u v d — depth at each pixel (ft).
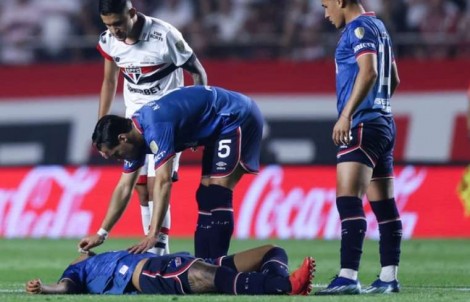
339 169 92.07
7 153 203.62
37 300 84.74
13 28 244.63
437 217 187.62
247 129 98.37
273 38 226.38
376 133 91.91
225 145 97.25
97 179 195.31
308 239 184.65
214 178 97.71
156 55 107.45
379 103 92.68
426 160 191.21
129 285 88.58
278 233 188.14
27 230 196.24
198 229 97.96
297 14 230.07
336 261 143.23
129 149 92.02
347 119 89.35
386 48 93.66
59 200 196.13
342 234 91.40
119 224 191.83
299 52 223.71
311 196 188.44
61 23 243.60
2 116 205.26
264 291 85.30
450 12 225.97
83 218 193.98
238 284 85.46
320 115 195.31
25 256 153.69
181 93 95.09
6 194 199.00
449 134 192.13
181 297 84.69
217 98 97.09
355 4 93.15
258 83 199.72
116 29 104.22
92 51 230.07
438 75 195.62
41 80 206.49
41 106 204.54
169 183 91.15
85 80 204.85
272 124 196.44
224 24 235.20
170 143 91.35
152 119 91.40
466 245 171.32
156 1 239.91
